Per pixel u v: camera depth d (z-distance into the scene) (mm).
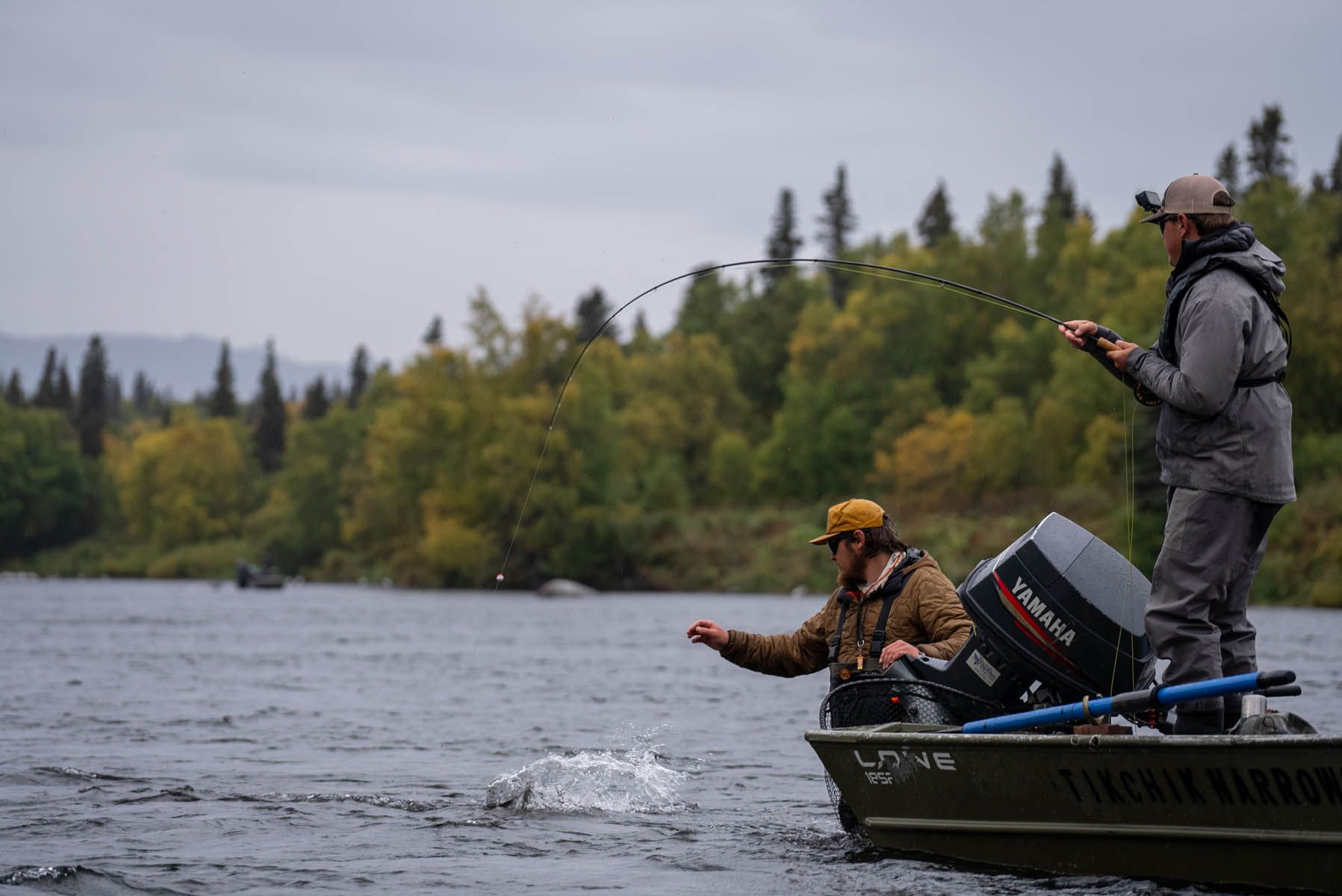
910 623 14297
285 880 12617
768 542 147000
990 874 12305
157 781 18688
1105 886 11492
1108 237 198000
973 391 175125
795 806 16844
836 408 186125
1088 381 145250
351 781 18812
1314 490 101062
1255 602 91188
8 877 12305
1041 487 145625
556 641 58438
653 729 25469
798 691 33812
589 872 12914
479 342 167250
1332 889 10445
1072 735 11719
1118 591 13109
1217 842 11000
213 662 45000
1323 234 148625
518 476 153625
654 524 153625
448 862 13406
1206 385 11609
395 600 121562
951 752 12430
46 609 96562
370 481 195875
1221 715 12125
